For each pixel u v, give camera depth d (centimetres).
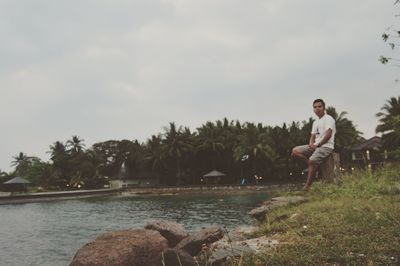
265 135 7462
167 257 396
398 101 5069
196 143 8138
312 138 866
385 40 494
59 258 1267
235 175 8125
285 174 7544
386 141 4841
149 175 9781
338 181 847
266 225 574
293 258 326
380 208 507
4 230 2111
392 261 295
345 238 367
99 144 11112
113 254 431
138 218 2539
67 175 8856
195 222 2031
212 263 373
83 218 2691
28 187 7988
